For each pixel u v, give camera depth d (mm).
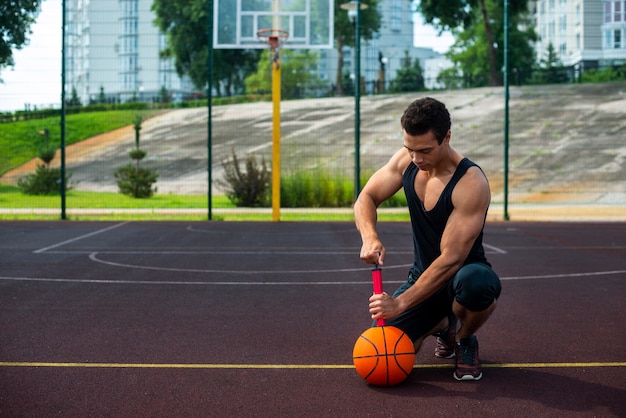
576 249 11227
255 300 6820
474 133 30422
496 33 50938
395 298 3891
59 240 12398
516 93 35844
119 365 4488
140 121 25641
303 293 7219
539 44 57344
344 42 51125
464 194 3820
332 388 3996
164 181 28234
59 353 4785
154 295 7074
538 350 4879
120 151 31953
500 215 17891
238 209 19828
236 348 4945
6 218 16781
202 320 5883
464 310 3953
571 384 4066
